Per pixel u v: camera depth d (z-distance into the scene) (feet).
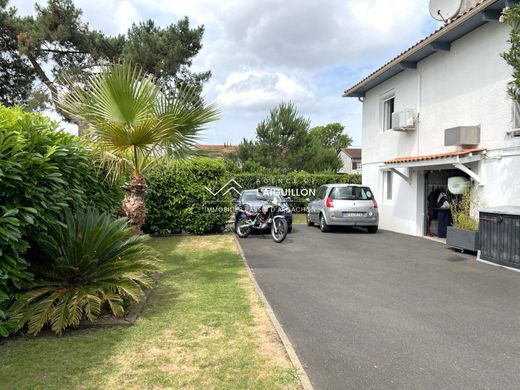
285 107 100.94
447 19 39.75
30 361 12.71
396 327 16.02
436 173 43.65
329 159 100.68
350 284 22.82
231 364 12.55
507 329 15.84
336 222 45.42
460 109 37.24
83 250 16.72
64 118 42.52
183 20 72.84
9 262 13.48
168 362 12.67
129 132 21.08
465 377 11.93
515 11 26.48
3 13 65.98
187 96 22.44
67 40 67.31
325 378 11.85
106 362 12.66
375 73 48.96
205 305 18.48
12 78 74.95
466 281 23.49
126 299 18.06
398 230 47.57
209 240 40.88
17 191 13.91
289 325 16.24
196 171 45.27
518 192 30.53
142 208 23.39
